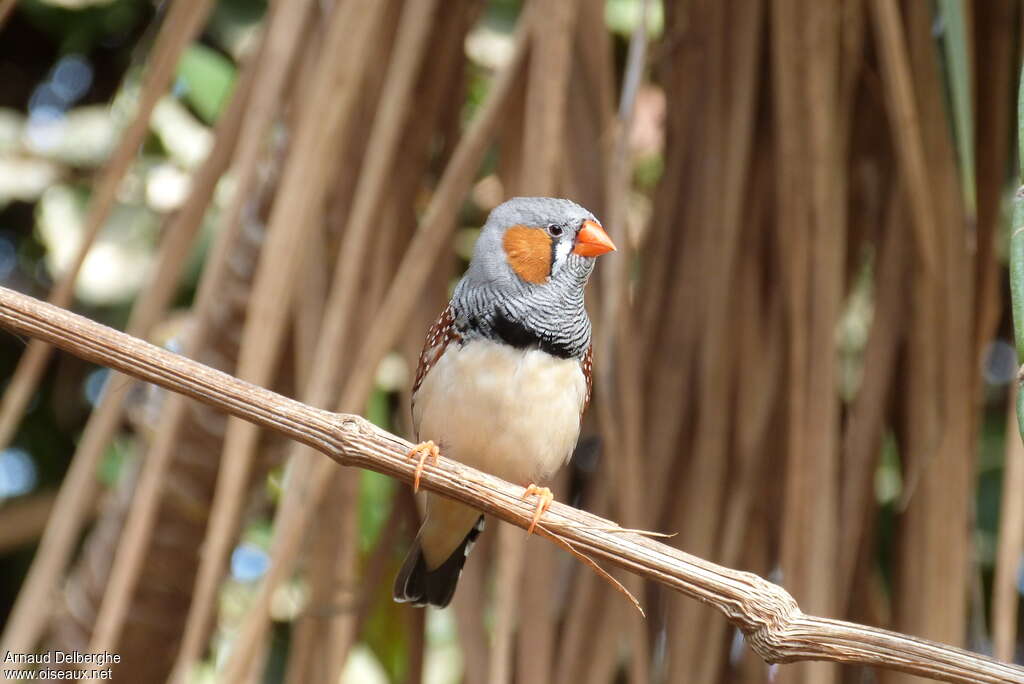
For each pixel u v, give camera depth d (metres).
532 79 6.61
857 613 7.53
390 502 8.22
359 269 6.51
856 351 10.98
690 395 7.52
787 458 7.41
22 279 12.62
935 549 6.88
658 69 8.61
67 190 11.95
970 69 7.39
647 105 11.37
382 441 5.34
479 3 8.43
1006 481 6.14
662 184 7.88
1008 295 10.78
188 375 5.18
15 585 12.44
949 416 6.99
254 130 6.79
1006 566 6.04
